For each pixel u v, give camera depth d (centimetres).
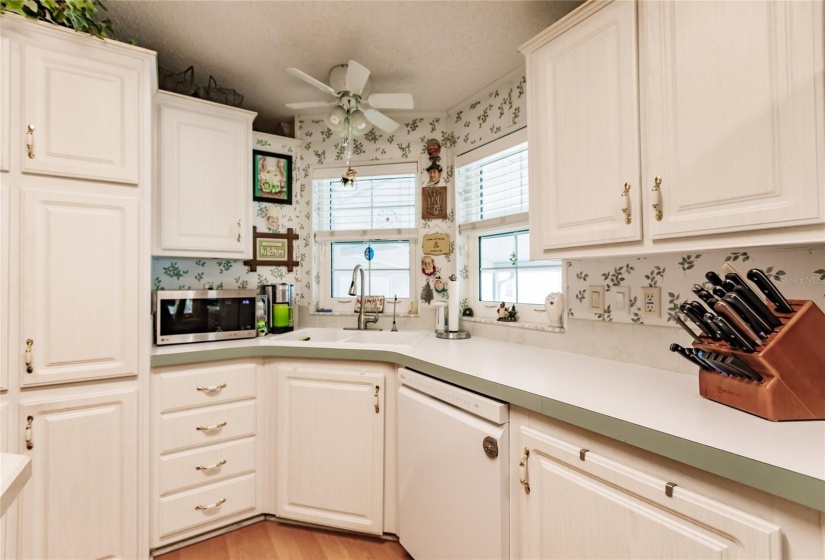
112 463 150
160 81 196
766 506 68
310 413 178
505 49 182
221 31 171
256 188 241
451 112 240
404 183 251
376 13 159
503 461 114
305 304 255
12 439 134
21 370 135
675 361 132
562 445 100
